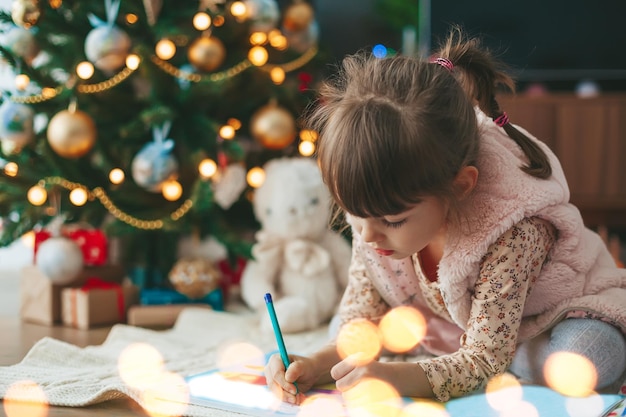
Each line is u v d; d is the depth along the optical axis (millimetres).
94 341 1640
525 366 1169
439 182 920
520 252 1026
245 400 1003
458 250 1025
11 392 1091
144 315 1836
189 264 1953
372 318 1245
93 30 1927
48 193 1930
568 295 1131
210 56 1978
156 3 1982
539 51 2779
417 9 2875
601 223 2664
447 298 1068
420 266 1146
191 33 2047
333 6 2900
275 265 1904
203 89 1992
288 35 2221
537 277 1100
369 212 910
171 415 977
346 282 1938
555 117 2580
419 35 2820
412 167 893
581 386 1084
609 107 2564
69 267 1798
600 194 2582
